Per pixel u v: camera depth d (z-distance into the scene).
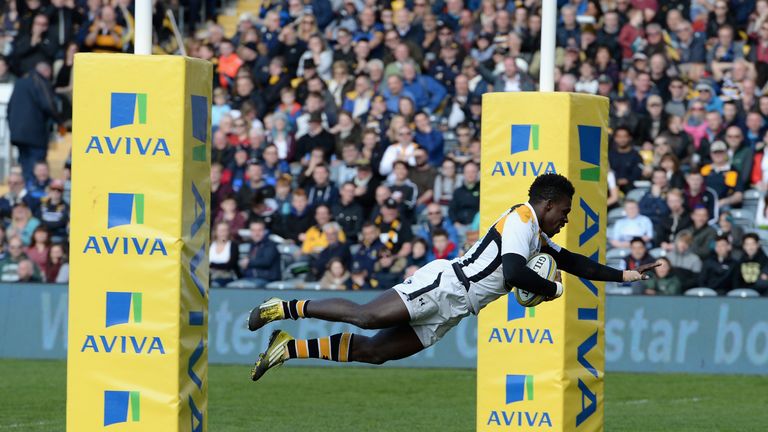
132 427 26.86
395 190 59.59
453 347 55.84
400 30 68.00
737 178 59.56
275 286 57.03
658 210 57.41
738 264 55.50
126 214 26.94
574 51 65.06
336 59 67.19
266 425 40.16
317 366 56.25
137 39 27.55
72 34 71.25
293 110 66.25
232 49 69.25
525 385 31.20
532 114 30.94
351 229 59.72
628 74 63.91
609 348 54.16
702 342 53.34
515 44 64.88
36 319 56.97
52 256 59.94
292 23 69.75
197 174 27.59
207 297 28.27
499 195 31.36
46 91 66.31
